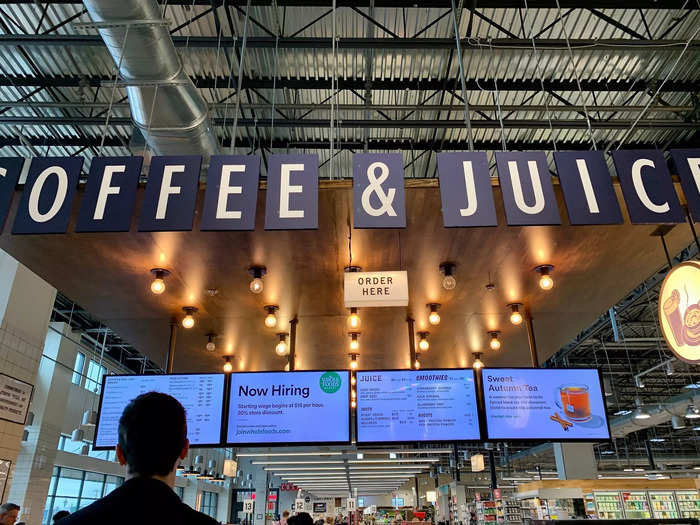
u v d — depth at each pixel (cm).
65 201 321
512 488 3075
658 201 320
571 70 685
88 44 592
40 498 1105
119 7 370
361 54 656
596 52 651
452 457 2467
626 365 1800
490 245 430
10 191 326
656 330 1537
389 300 398
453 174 325
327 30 644
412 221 391
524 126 720
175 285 500
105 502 103
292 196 320
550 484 1520
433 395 458
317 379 467
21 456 1104
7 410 547
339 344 677
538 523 430
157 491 106
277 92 731
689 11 601
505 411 453
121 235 404
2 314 566
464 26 640
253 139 799
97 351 1588
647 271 480
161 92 453
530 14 627
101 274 476
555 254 447
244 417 454
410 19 634
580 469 1714
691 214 318
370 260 454
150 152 548
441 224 396
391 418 448
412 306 558
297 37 606
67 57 657
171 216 317
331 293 521
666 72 691
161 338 652
